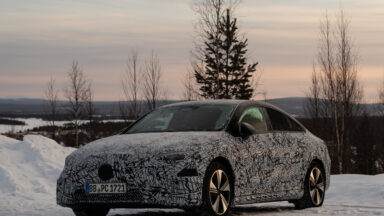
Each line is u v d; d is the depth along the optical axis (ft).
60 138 127.65
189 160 22.35
